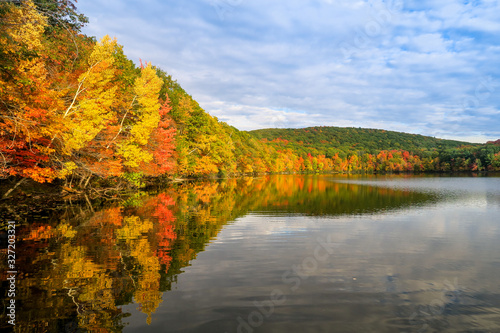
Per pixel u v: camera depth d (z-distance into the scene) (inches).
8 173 650.8
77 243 389.4
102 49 783.7
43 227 480.1
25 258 324.2
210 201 899.4
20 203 678.5
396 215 700.0
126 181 1160.2
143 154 1014.4
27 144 651.5
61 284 257.3
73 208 674.8
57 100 623.5
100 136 935.0
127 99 1058.7
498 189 1633.9
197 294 242.7
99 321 199.0
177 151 1737.2
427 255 367.6
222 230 497.0
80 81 757.3
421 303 233.9
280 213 703.1
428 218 658.8
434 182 2432.3
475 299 242.5
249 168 3508.9
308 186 1775.3
